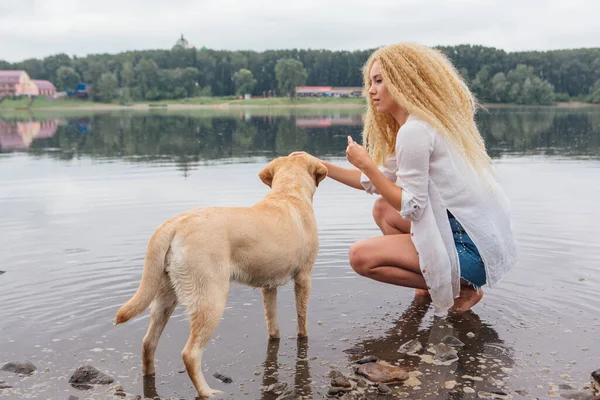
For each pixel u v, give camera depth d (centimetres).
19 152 1439
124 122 2962
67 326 383
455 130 377
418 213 375
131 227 628
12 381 312
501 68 6762
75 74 8606
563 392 291
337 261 517
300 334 371
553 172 1020
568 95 6712
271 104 7362
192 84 8606
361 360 331
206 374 322
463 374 315
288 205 364
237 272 326
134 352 350
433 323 388
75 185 904
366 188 451
